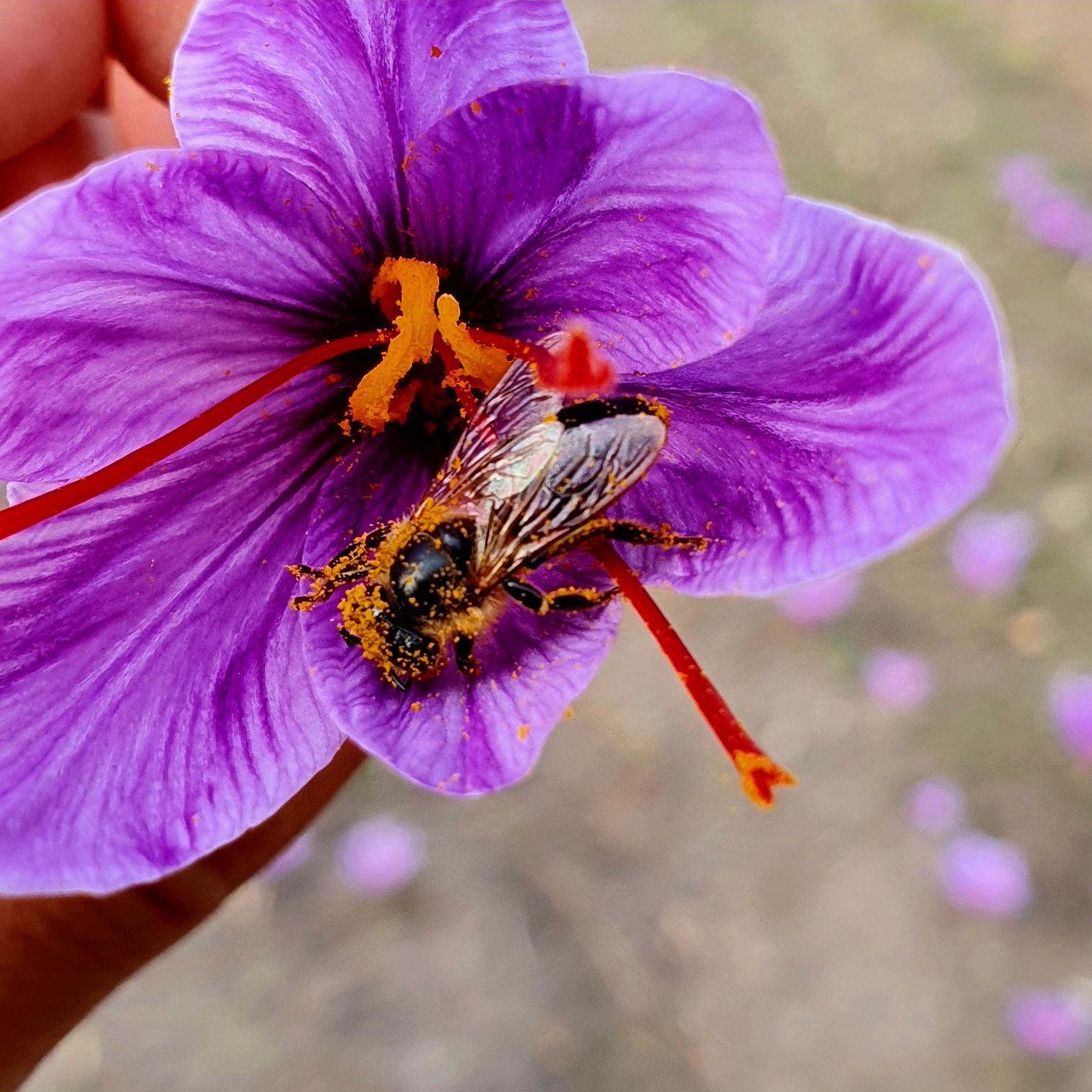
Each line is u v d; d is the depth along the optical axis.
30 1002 0.07
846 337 0.05
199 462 0.05
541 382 0.05
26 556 0.05
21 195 0.10
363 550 0.05
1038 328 0.20
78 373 0.05
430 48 0.05
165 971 0.15
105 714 0.05
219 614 0.05
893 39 0.25
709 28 0.25
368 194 0.05
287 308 0.05
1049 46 0.25
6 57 0.08
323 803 0.08
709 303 0.05
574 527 0.05
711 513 0.05
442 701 0.05
